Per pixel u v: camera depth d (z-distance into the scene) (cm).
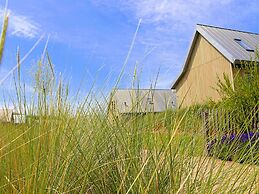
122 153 146
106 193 138
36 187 104
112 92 175
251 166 142
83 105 176
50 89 159
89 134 169
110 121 175
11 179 120
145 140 154
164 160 134
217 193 135
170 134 141
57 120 147
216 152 155
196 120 179
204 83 1930
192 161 152
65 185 126
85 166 143
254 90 761
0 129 166
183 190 132
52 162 121
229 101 709
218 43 1745
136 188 124
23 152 129
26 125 150
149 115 168
